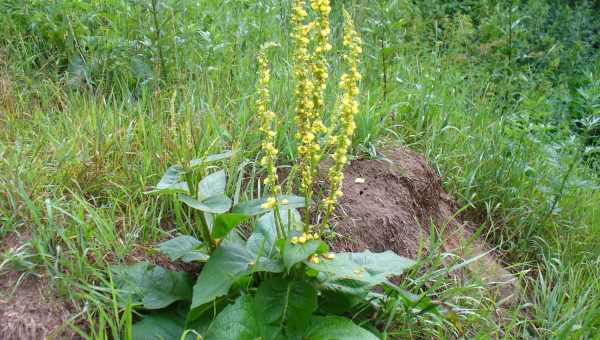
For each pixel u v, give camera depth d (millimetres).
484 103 5125
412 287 3186
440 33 6449
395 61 5484
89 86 3992
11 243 2643
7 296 2443
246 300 2398
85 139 3295
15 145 3170
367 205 3527
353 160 3826
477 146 4512
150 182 3162
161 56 4156
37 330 2377
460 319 3152
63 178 3018
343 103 2348
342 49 5152
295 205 2482
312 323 2436
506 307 3539
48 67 4273
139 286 2562
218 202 2455
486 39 6387
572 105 6207
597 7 8625
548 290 3633
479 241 4055
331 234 2922
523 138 4523
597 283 3545
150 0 4418
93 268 2498
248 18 5125
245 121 3656
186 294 2590
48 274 2537
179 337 2467
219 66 4305
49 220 2623
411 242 3572
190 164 2518
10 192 2777
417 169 3994
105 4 4719
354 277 2377
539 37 7195
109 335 2467
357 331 2389
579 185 4199
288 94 4016
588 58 7238
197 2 4992
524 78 5094
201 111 3617
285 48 4863
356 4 5836
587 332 3154
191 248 2586
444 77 5371
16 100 3775
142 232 2920
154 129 3432
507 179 4348
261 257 2527
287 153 3549
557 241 4020
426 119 4582
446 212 4094
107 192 3025
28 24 4473
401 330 2885
